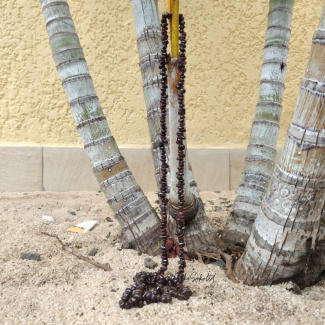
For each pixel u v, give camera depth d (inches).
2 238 89.4
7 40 135.8
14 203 122.0
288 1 85.9
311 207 57.4
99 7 135.6
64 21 80.9
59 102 140.9
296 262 61.0
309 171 55.6
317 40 52.3
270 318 56.5
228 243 82.5
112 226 102.7
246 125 146.9
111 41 137.9
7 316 59.6
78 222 106.0
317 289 65.5
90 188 142.2
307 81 53.9
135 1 83.7
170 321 56.7
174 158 65.5
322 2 141.3
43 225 100.2
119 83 141.0
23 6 134.1
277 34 86.3
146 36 82.8
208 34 140.6
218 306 60.0
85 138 79.8
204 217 82.4
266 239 61.2
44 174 140.0
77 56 80.4
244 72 143.4
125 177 80.0
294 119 56.8
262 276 63.6
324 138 53.7
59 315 59.6
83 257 77.5
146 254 80.0
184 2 138.4
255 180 84.4
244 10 139.6
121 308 60.4
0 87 138.3
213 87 144.3
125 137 144.9
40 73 138.4
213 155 144.5
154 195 138.5
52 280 71.6
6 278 70.8
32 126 141.6
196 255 77.9
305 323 55.1
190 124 146.4
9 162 138.0
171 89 60.3
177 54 59.5
